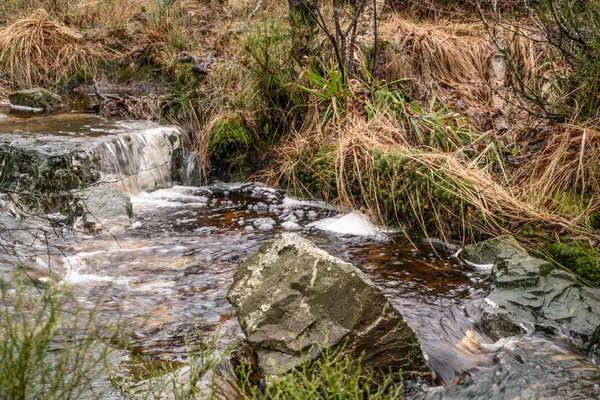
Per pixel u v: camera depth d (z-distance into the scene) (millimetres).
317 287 3287
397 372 3291
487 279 4594
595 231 4938
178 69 8141
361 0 6848
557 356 3592
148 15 9422
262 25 8234
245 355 3375
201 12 10195
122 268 4621
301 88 6750
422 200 5488
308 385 2582
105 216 5473
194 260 4824
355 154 5988
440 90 7285
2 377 2291
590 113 5832
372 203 5816
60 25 9070
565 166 5367
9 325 2520
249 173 7195
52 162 5840
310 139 6715
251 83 7273
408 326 3316
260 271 3543
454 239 5355
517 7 8578
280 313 3264
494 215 5195
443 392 3262
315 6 6520
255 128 7211
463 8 9023
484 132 6473
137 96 8164
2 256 4426
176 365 3225
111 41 9070
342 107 6688
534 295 4133
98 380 2986
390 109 6613
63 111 7930
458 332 3859
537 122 6215
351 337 3197
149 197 6621
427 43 7688
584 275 4605
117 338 3498
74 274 4469
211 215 6027
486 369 3486
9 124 7109
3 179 5980
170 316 3844
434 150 5902
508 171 5746
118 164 6473
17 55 8617
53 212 5746
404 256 5082
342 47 6805
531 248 4898
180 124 7590
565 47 6539
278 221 5871
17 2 9820
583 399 3170
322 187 6293
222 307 3998
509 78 7379
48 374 2752
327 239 5426
